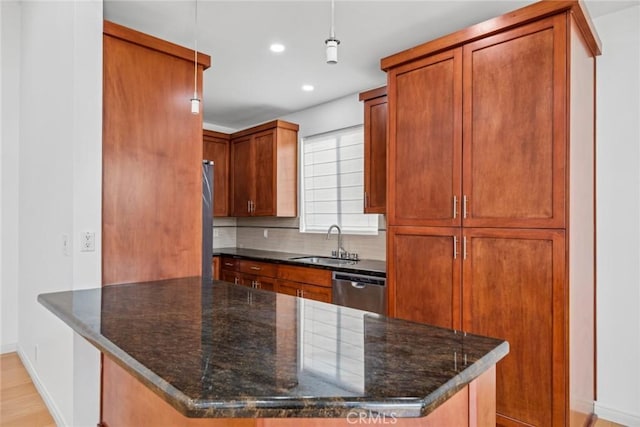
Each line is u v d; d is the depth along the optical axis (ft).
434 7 7.70
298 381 2.94
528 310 6.80
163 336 4.11
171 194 8.04
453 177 7.72
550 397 6.55
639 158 7.82
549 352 6.57
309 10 7.85
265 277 13.55
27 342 10.25
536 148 6.70
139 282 7.48
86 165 6.72
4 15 11.17
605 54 8.21
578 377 6.97
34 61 9.32
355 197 13.38
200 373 3.10
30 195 9.81
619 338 7.98
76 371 6.57
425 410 2.64
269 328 4.45
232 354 3.57
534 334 6.73
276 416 2.60
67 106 6.87
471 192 7.47
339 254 13.60
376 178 11.08
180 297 6.11
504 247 7.07
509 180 7.00
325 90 12.78
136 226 7.53
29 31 9.95
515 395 6.92
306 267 12.01
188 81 8.31
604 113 8.20
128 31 7.33
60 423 7.39
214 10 7.85
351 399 2.65
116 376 5.65
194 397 2.66
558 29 6.48
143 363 3.33
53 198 7.70
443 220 7.86
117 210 7.28
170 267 8.02
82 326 4.52
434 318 7.98
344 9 7.82
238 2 7.54
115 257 7.26
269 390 2.78
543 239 6.63
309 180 14.99
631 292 7.88
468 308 7.48
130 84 7.43
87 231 6.74
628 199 7.94
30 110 9.78
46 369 8.52
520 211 6.88
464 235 7.55
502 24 7.01
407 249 8.44
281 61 10.37
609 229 8.13
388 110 8.82
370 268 10.65
